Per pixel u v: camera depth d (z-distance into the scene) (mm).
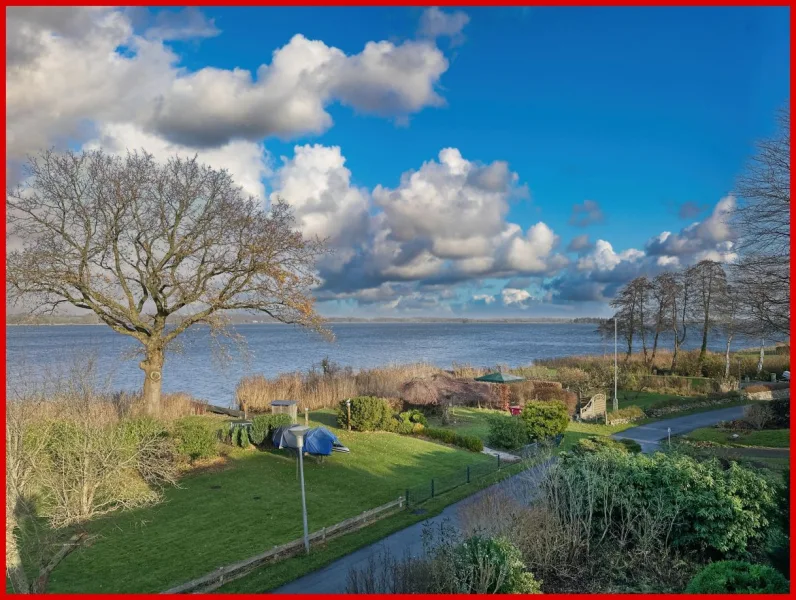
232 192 27656
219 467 21062
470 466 21812
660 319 58406
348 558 13180
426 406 35281
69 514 12586
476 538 10406
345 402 29469
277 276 26953
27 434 13477
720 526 11477
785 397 37031
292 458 22703
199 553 13539
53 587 11500
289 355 88312
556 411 28250
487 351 102875
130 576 12188
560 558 11625
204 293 27016
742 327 29969
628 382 48969
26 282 22844
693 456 16172
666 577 11016
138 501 15492
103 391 23375
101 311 25969
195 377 58188
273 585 11625
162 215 26125
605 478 13016
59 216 24375
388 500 18031
